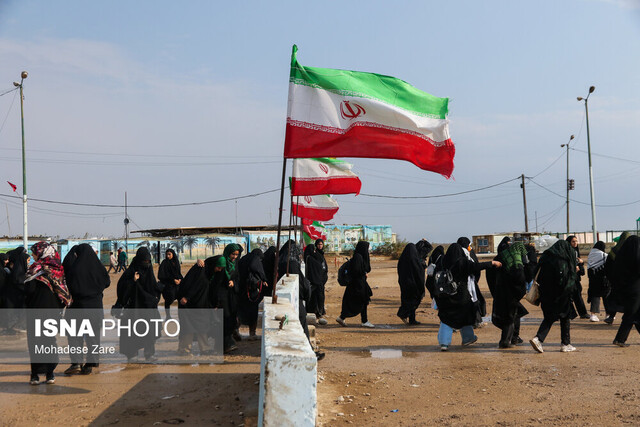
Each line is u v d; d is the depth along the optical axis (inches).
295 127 238.2
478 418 214.7
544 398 238.1
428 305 625.3
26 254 437.1
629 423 203.6
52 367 277.6
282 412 143.3
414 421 212.7
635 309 348.8
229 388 263.6
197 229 2177.7
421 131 244.4
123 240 1879.9
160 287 340.2
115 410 232.1
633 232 1820.9
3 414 227.9
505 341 355.6
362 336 418.0
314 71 239.8
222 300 347.6
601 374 277.7
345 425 208.7
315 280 494.9
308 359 144.0
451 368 301.3
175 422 215.8
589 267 468.4
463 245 365.1
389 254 2218.3
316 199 608.4
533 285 338.6
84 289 293.1
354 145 239.3
